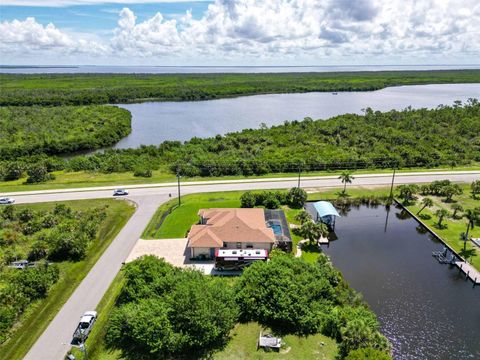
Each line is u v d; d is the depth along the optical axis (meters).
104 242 61.75
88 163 104.38
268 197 76.06
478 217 61.41
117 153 114.38
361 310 42.28
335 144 123.75
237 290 45.16
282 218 67.19
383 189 87.44
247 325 42.91
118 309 42.41
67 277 51.69
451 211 76.62
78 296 47.66
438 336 42.88
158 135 153.88
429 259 60.19
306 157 105.62
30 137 134.75
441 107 179.88
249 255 53.78
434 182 85.75
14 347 39.22
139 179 93.81
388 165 104.12
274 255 52.88
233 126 168.25
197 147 119.38
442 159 108.12
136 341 39.00
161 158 111.00
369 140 124.94
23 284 46.34
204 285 42.56
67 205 76.44
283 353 38.88
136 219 70.56
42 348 39.19
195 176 97.25
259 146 120.75
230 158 104.94
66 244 56.09
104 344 39.69
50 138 135.00
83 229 62.41
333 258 59.59
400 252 62.22
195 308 38.97
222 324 39.75
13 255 55.59
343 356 37.62
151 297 43.03
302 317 41.62
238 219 59.25
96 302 46.53
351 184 90.50
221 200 79.50
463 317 46.16
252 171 98.88
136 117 192.12
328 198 82.12
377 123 147.50
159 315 39.09
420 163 106.31
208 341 38.75
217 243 55.81
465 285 53.16
